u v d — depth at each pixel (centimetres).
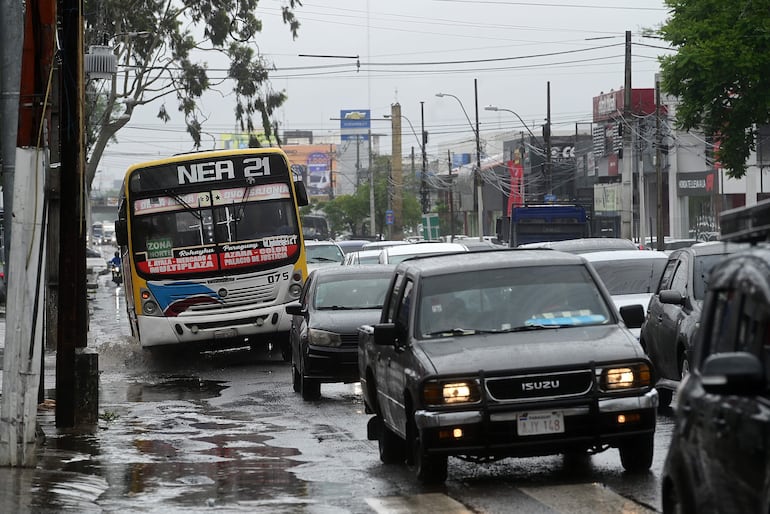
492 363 1216
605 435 1216
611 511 1078
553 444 1212
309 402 2189
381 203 14638
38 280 1425
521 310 1329
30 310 1421
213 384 2572
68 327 1822
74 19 1755
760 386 635
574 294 1349
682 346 1755
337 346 2186
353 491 1262
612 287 2372
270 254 2897
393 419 1380
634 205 9169
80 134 1775
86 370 1881
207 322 2869
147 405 2206
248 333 2892
